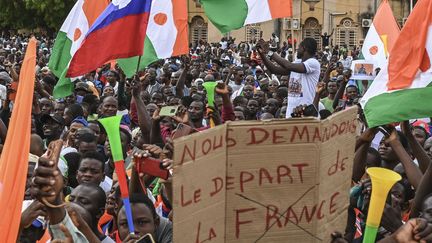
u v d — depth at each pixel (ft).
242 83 63.41
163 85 59.77
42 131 36.88
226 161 13.91
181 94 50.03
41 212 15.16
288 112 39.09
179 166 13.20
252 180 14.06
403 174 22.91
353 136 15.47
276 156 14.08
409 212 21.18
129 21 31.24
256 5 37.37
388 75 23.89
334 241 15.19
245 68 72.74
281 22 190.19
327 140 14.56
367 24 186.39
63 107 40.73
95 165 24.47
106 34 31.09
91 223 19.03
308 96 38.47
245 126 13.88
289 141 14.11
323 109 39.06
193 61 85.20
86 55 31.12
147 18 31.32
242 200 14.06
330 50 161.99
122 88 44.29
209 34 199.31
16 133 14.92
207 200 13.70
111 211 22.04
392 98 23.38
